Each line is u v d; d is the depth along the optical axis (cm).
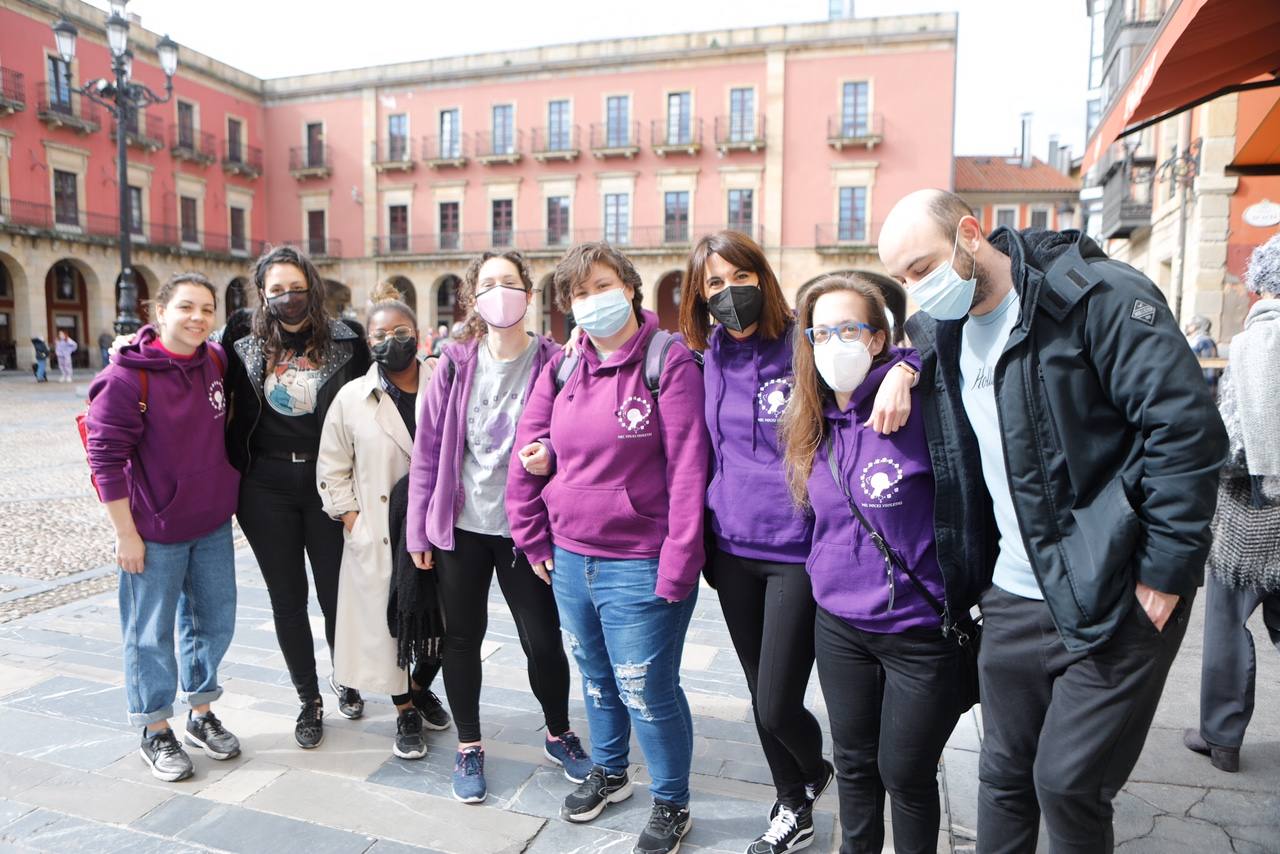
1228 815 241
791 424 200
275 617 294
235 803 255
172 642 276
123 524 260
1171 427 146
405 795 261
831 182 2795
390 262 3250
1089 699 158
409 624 269
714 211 2912
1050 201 3769
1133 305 151
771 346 215
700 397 222
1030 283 160
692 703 334
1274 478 230
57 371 2644
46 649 392
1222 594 261
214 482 277
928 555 186
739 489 212
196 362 272
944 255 165
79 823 243
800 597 207
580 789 250
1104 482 159
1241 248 947
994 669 176
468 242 3186
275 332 285
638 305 237
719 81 2875
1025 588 170
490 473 255
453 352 263
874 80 2736
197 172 3089
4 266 2731
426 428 263
